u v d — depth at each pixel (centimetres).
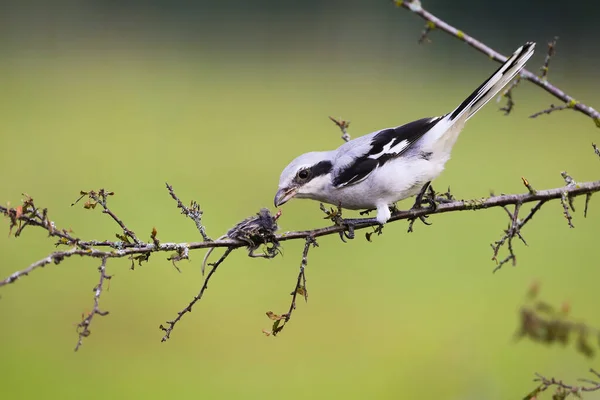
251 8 2838
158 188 1545
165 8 2953
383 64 2486
